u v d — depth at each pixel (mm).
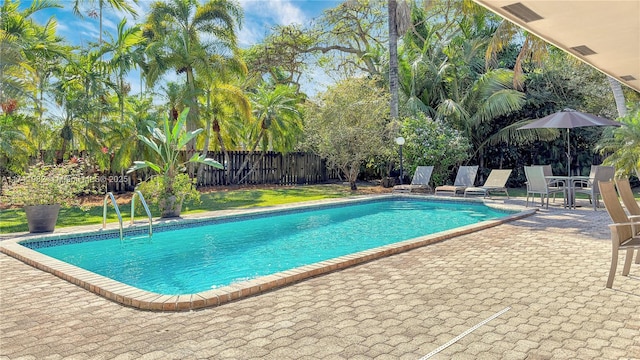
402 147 16859
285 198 14742
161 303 3746
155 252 7145
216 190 17703
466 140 17297
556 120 11039
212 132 19797
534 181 10930
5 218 10219
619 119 13258
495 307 3658
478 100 19047
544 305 3697
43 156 14305
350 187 18734
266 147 20984
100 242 7863
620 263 5195
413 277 4672
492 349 2846
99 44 17047
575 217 9258
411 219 10773
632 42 4051
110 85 15906
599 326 3217
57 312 3725
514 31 15367
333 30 25172
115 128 15445
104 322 3467
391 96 18047
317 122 17188
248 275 5754
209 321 3445
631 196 5320
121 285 4348
